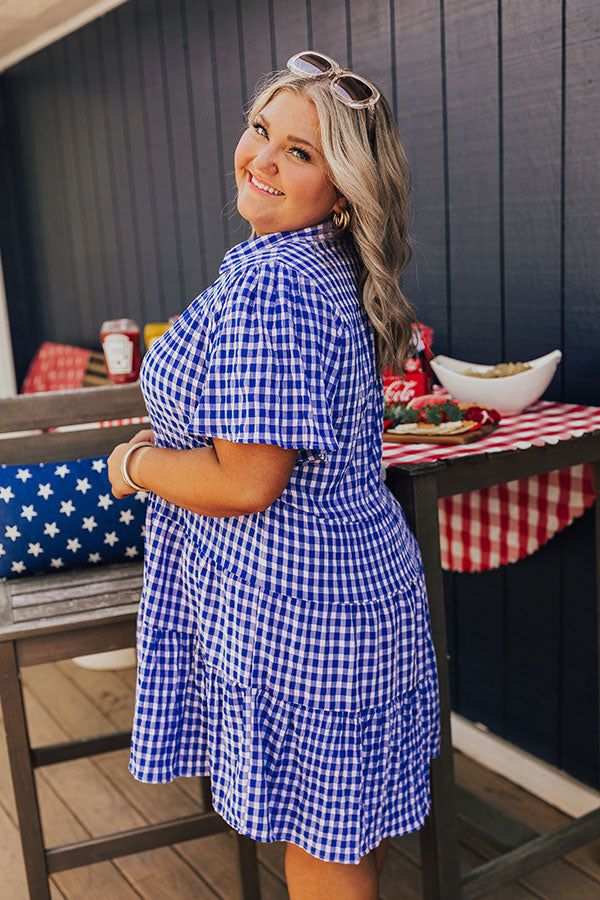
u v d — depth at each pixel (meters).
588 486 1.90
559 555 2.20
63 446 1.94
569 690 2.24
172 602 1.42
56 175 4.27
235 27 2.94
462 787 2.31
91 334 4.27
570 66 1.95
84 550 1.86
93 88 3.81
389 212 1.31
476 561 2.16
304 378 1.17
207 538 1.34
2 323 5.00
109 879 2.10
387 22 2.39
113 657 3.02
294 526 1.28
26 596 1.72
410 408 1.84
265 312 1.17
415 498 1.56
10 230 4.80
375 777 1.36
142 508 1.88
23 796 1.65
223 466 1.21
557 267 2.08
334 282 1.26
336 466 1.29
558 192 2.04
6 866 2.15
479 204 2.24
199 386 1.25
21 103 4.42
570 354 2.09
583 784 2.25
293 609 1.28
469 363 2.32
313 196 1.27
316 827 1.33
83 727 2.74
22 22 3.76
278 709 1.31
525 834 2.03
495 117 2.15
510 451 1.62
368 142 1.25
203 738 1.44
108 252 3.98
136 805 2.38
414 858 2.13
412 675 1.40
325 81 1.24
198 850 2.19
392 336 1.35
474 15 2.14
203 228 3.33
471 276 2.31
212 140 3.18
